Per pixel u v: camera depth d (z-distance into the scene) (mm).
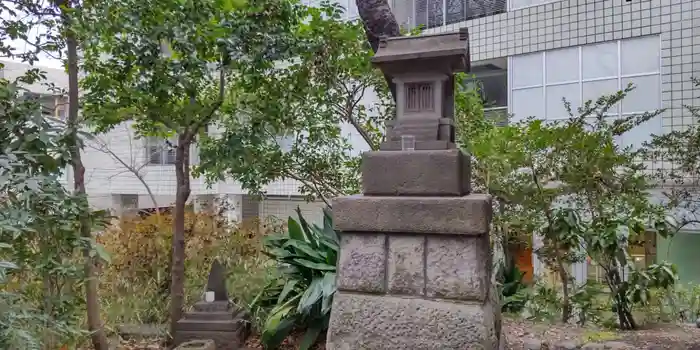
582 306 4395
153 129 5098
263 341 4426
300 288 4625
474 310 2535
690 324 4430
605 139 4438
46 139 3064
